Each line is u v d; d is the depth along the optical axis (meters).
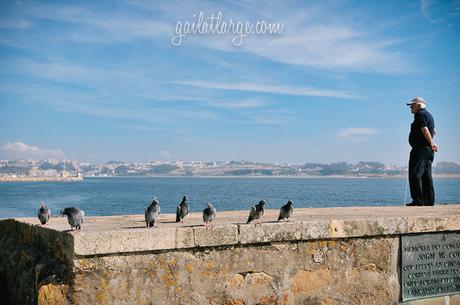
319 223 9.92
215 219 11.60
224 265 9.19
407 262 10.81
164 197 86.69
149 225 9.59
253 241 9.34
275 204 60.09
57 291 8.00
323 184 183.50
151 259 8.58
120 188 147.88
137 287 8.45
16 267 9.77
